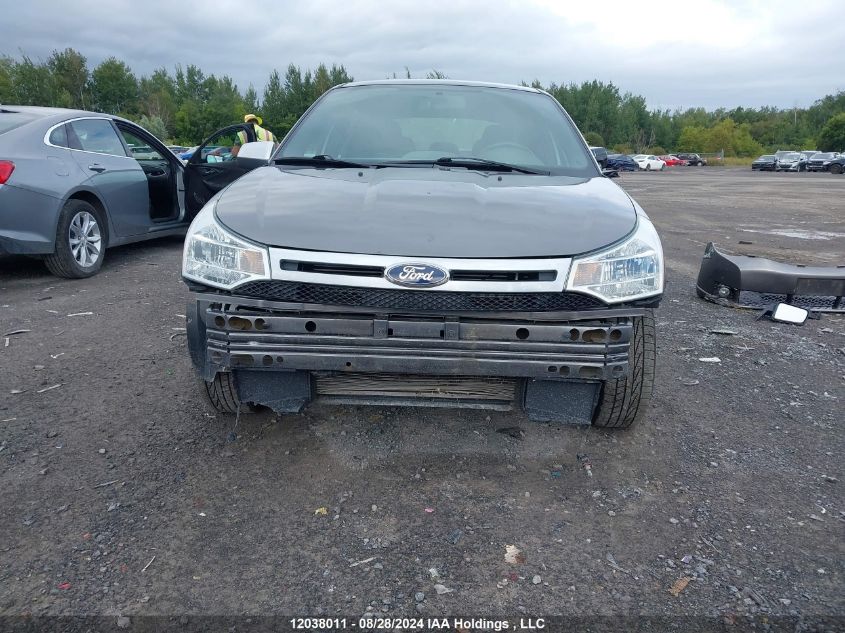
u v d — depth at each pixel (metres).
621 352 2.38
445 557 2.20
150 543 2.23
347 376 2.64
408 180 2.99
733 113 123.75
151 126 57.22
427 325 2.33
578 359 2.36
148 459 2.76
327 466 2.74
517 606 1.98
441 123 3.69
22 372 3.66
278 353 2.38
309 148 3.56
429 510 2.45
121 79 82.50
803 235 10.79
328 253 2.34
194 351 2.56
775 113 126.31
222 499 2.49
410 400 2.69
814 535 2.37
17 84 70.94
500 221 2.51
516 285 2.31
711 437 3.11
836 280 5.41
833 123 80.31
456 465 2.77
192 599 1.98
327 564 2.15
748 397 3.62
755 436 3.14
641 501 2.55
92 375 3.63
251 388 2.72
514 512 2.46
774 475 2.78
